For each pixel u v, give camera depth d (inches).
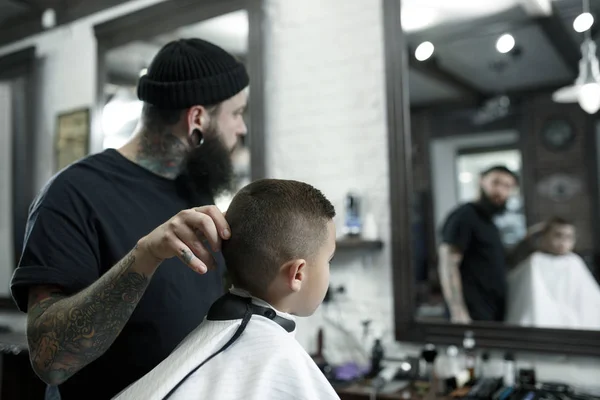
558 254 88.7
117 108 122.0
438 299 87.5
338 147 94.5
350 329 91.3
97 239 40.3
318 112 96.7
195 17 109.5
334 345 92.5
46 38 143.0
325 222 35.6
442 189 93.6
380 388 74.6
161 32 115.0
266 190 35.6
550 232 90.4
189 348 32.8
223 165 47.9
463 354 81.4
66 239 38.0
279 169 99.5
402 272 86.6
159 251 31.1
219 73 46.0
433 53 92.3
